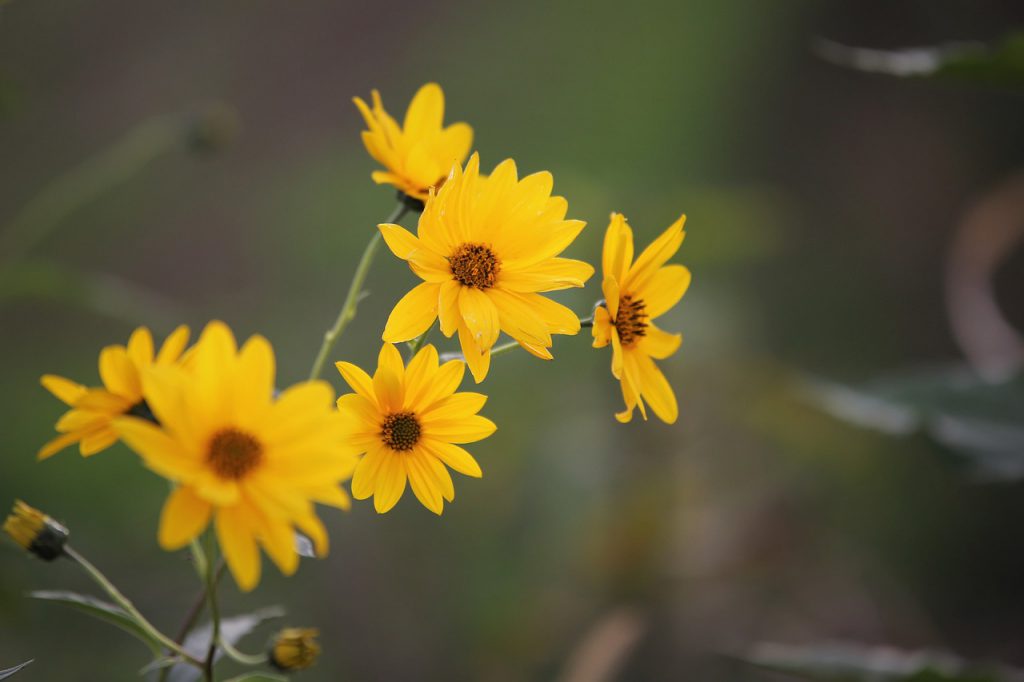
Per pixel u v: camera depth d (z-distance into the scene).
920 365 2.91
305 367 2.30
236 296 2.73
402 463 0.96
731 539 2.00
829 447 2.18
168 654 0.97
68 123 2.94
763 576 2.04
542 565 1.99
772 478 2.17
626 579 1.92
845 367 2.84
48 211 2.35
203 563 0.98
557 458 2.08
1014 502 2.41
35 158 2.85
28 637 1.50
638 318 1.00
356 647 1.85
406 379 0.96
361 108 1.01
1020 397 1.31
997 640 2.21
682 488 2.01
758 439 2.19
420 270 0.95
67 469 2.01
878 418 1.31
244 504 0.89
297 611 1.84
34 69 2.95
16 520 0.95
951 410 1.31
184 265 2.84
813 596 2.12
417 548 2.01
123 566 1.77
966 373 1.34
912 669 1.19
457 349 1.59
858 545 2.26
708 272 2.43
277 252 2.87
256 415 0.89
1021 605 2.27
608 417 2.09
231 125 1.74
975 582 2.31
